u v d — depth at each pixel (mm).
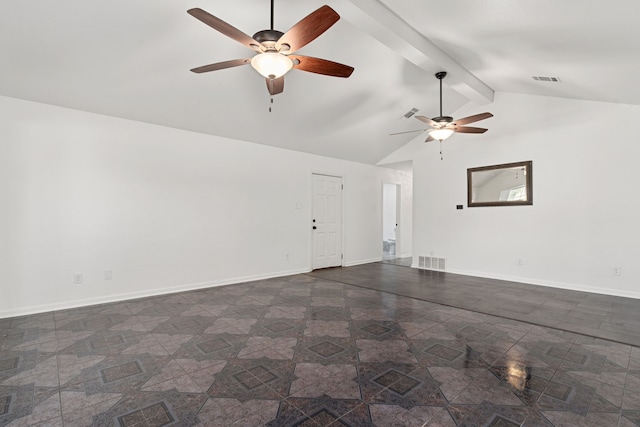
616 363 2234
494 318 3182
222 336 2715
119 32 2711
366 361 2260
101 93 3438
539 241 4746
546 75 3625
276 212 5391
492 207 5246
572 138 4457
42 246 3402
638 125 3969
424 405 1745
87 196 3666
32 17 2451
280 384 1956
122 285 3887
